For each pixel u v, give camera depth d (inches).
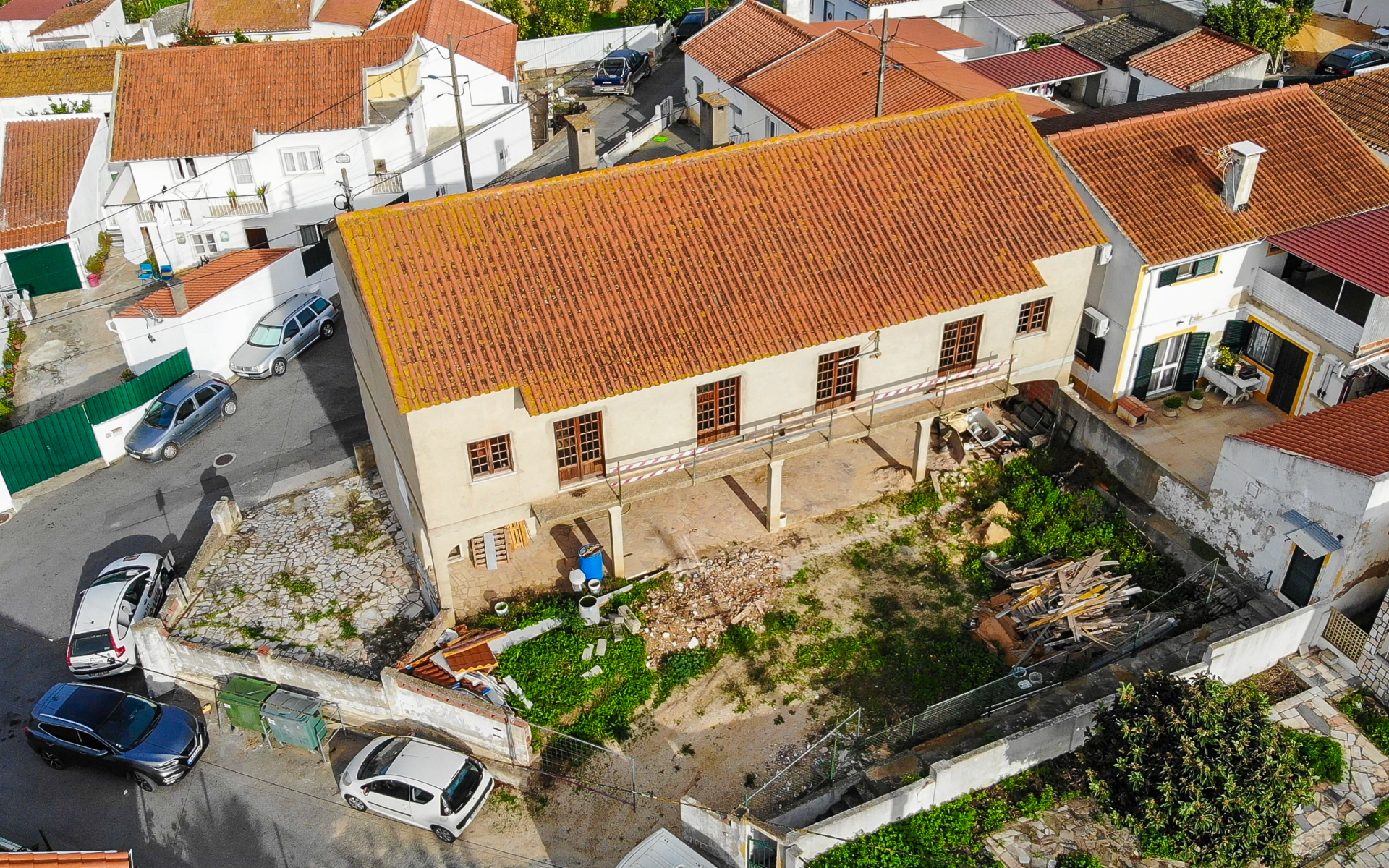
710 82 2001.7
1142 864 876.0
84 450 1438.2
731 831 866.8
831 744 998.4
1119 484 1263.5
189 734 1018.1
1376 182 1325.0
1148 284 1229.7
